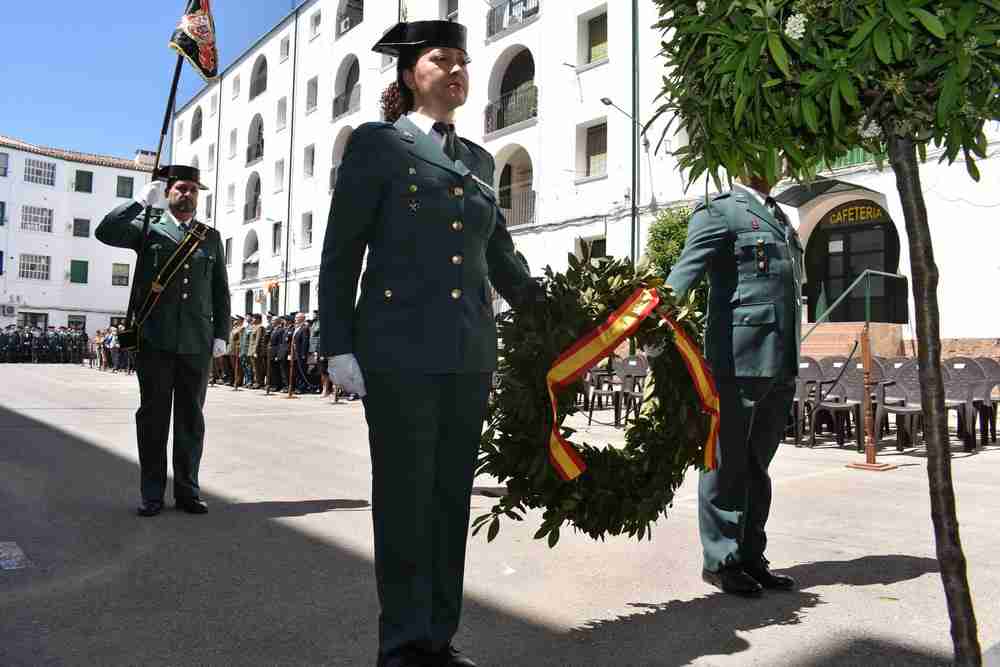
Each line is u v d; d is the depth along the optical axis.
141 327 4.84
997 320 13.10
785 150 1.79
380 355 2.37
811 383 8.41
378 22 28.98
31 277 48.09
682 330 2.99
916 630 2.91
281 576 3.58
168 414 4.91
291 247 34.47
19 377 23.12
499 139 23.41
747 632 2.90
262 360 20.23
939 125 1.53
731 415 3.38
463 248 2.49
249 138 39.50
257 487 5.88
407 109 2.71
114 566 3.70
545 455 2.63
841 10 1.54
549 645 2.78
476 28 24.62
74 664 2.56
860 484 5.97
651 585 3.49
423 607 2.42
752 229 3.39
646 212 18.64
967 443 7.93
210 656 2.65
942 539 1.58
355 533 4.42
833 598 3.30
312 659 2.63
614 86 19.64
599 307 2.80
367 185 2.41
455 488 2.54
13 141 48.16
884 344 13.61
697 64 1.79
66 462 6.76
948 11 1.49
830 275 16.94
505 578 3.60
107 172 50.84
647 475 2.96
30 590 3.32
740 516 3.40
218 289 5.30
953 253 13.62
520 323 2.70
